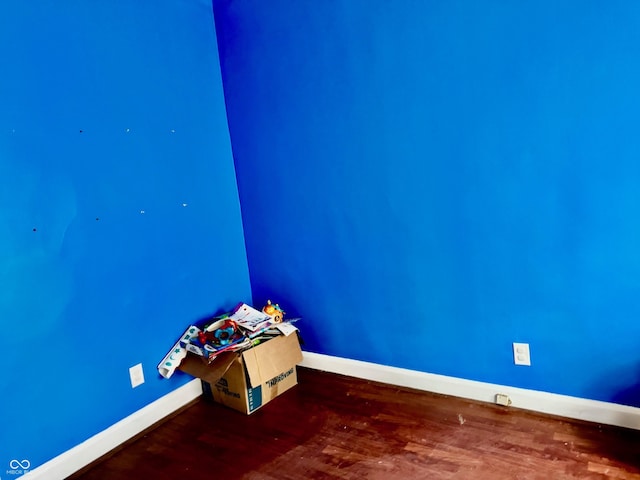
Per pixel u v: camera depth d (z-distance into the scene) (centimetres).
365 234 234
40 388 188
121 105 213
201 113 251
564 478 165
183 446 209
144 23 222
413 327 231
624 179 171
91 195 202
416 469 179
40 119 185
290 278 267
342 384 250
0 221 174
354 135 226
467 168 200
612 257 178
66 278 195
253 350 226
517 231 194
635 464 168
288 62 238
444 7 191
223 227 266
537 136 183
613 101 167
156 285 230
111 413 213
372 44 212
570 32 170
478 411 211
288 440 205
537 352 201
